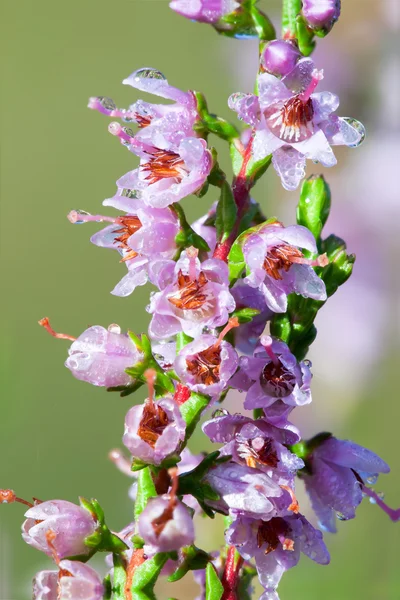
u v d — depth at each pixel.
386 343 0.19
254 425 0.13
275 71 0.13
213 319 0.12
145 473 0.12
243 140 0.13
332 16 0.13
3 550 0.17
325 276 0.13
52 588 0.13
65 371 0.18
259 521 0.13
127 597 0.12
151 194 0.13
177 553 0.12
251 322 0.13
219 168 0.13
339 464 0.13
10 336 0.18
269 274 0.13
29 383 0.18
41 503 0.13
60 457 0.18
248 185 0.13
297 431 0.13
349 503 0.13
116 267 0.19
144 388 0.18
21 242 0.19
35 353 0.18
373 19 0.19
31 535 0.13
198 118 0.13
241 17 0.13
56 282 0.19
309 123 0.13
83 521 0.13
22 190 0.19
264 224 0.13
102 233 0.13
